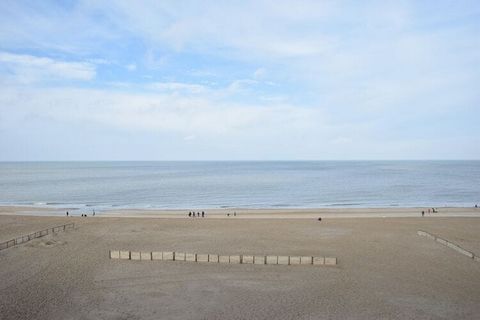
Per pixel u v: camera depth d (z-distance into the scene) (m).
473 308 25.67
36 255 37.41
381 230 50.91
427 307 25.81
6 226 53.38
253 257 34.84
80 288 29.00
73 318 24.12
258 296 27.61
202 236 47.31
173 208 80.56
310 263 34.69
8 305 25.95
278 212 72.06
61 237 45.84
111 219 60.09
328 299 27.12
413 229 51.50
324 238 46.06
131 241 44.31
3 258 36.22
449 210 73.31
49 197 99.81
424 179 157.00
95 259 36.25
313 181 150.38
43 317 24.25
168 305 26.06
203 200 94.69
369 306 25.97
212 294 27.94
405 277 31.62
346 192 110.44
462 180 150.62
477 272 32.88
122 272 32.47
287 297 27.45
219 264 34.53
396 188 120.50
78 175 193.25
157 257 35.88
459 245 42.78
